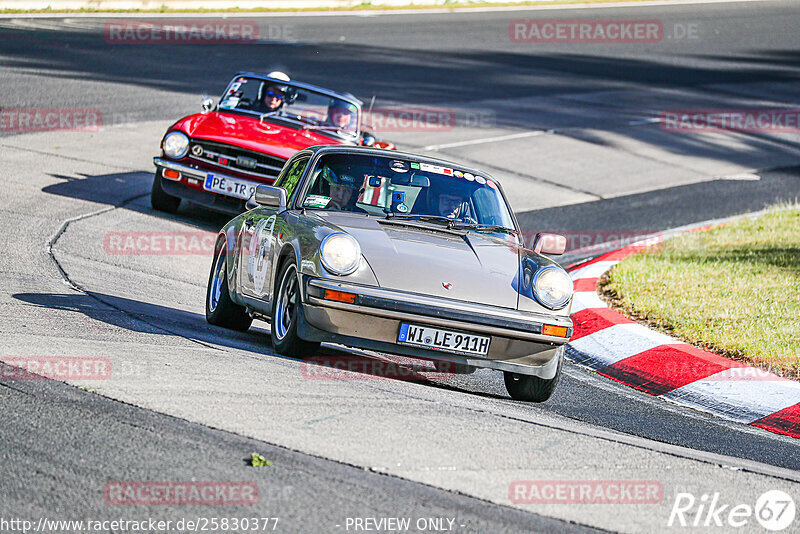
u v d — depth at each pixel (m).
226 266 29.53
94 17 116.62
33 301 26.94
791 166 72.75
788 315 32.69
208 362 21.89
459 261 23.72
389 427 18.27
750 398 26.05
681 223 54.19
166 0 128.00
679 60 123.56
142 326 25.95
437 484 15.61
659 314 33.41
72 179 50.66
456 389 24.47
